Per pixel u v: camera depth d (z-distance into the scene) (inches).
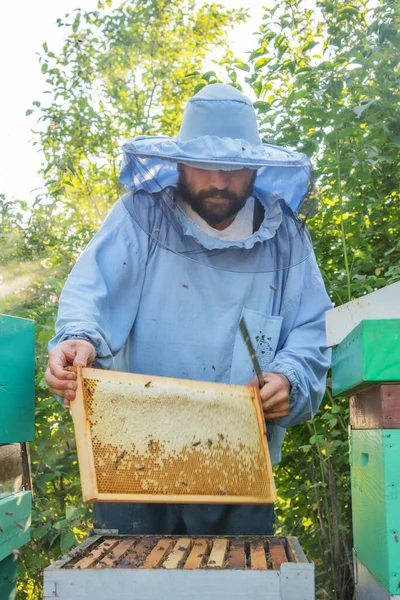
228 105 91.8
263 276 96.7
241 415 76.4
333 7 138.3
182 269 94.4
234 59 141.9
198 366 93.8
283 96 141.8
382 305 77.2
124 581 61.7
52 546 131.8
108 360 84.1
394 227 137.9
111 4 252.2
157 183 93.3
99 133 224.2
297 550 71.0
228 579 61.4
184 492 68.2
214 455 72.2
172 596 61.4
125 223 95.2
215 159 84.2
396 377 64.2
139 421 71.3
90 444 66.7
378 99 130.0
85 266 91.4
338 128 128.1
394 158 134.1
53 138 220.8
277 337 95.9
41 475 134.8
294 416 90.7
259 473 73.1
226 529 97.0
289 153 94.2
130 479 67.3
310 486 123.1
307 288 100.0
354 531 83.0
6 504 86.7
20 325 91.7
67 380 69.7
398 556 62.6
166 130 231.0
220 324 93.8
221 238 93.3
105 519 95.2
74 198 205.6
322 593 126.1
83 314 84.9
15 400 90.4
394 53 135.0
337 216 136.1
